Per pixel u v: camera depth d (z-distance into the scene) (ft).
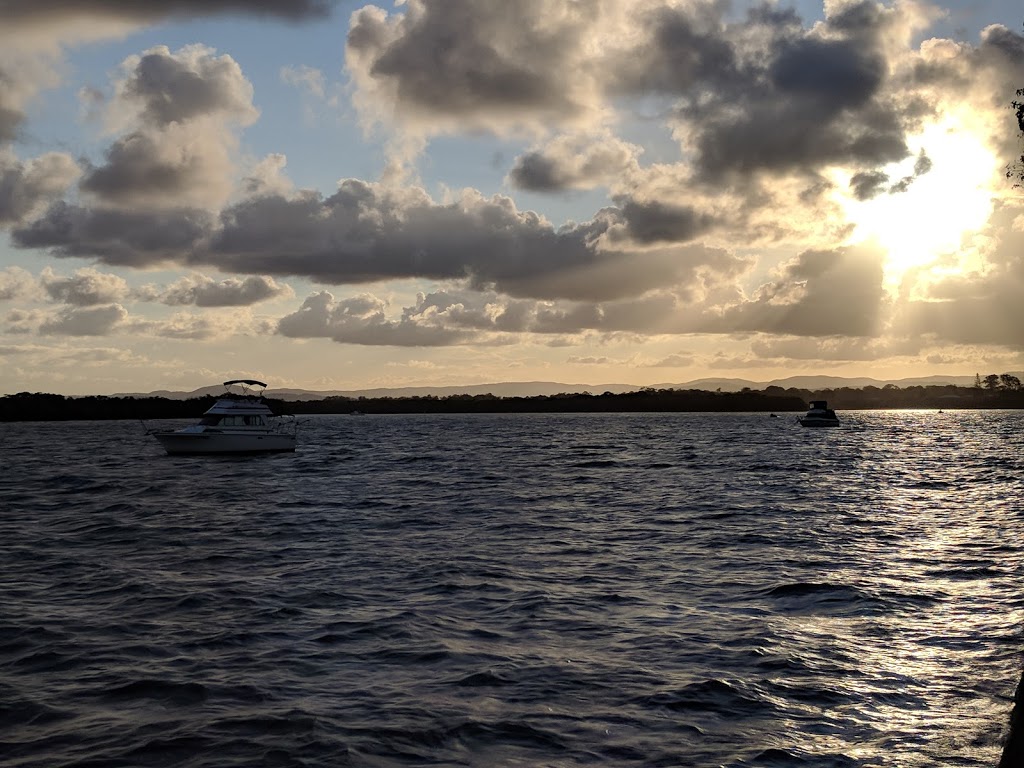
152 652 52.06
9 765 35.47
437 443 380.99
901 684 45.16
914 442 372.99
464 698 43.37
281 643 53.78
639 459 258.37
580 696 43.57
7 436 491.72
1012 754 23.24
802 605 63.10
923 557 83.25
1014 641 52.75
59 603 65.98
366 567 80.38
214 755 36.32
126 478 192.95
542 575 75.92
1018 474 196.65
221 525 112.68
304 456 271.49
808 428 579.48
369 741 37.78
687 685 45.06
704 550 89.25
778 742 37.70
